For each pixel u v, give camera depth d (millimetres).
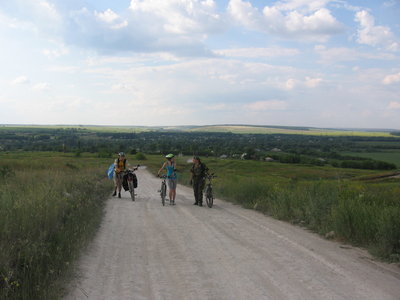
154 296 4383
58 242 6180
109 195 16391
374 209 8094
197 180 12984
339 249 6602
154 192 19000
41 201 7945
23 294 4043
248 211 11539
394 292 4453
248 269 5367
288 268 5402
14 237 5738
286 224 9164
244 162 109562
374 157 155000
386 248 6242
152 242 7145
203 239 7363
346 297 4289
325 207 9211
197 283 4805
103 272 5289
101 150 128250
